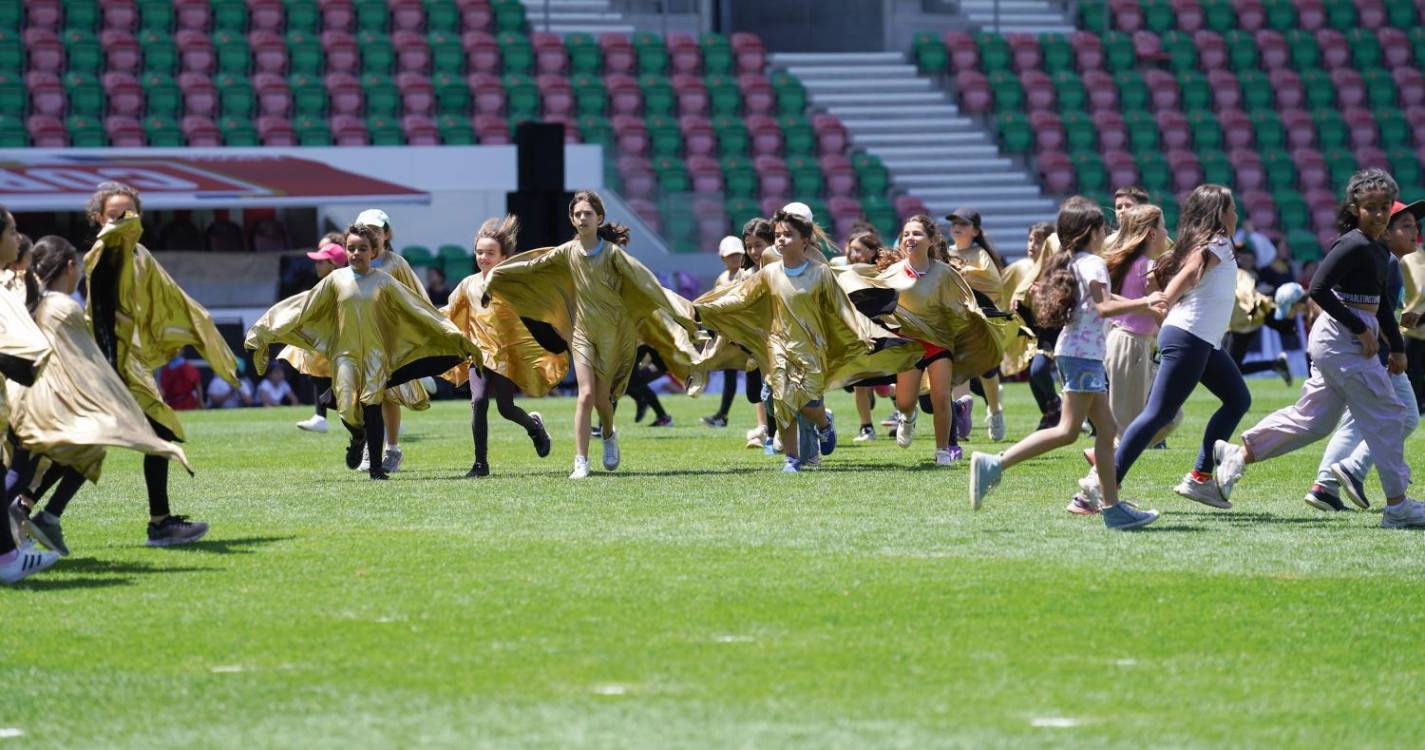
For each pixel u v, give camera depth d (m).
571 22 82.06
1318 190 78.56
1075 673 13.07
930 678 12.89
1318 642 14.20
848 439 36.38
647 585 16.83
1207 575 17.31
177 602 16.16
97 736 11.50
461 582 17.11
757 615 15.28
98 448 17.83
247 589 16.83
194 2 74.88
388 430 29.95
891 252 32.16
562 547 19.45
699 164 72.06
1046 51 82.94
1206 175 77.94
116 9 73.56
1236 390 21.27
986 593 16.30
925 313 29.06
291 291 51.94
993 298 34.50
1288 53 85.88
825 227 71.56
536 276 27.78
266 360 27.72
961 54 81.88
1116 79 81.62
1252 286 45.88
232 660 13.66
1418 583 16.84
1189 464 29.09
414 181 60.75
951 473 27.81
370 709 12.07
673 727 11.51
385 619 15.23
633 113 75.69
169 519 20.05
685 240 64.25
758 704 12.12
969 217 34.56
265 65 73.44
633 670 13.17
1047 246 31.06
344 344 27.53
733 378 41.84
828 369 28.41
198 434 40.97
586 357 27.52
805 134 75.81
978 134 78.69
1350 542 19.55
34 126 67.19
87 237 63.47
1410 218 20.91
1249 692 12.52
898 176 75.94
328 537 20.55
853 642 14.14
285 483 27.69
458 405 53.62
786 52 86.19
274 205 56.44
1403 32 88.00
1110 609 15.52
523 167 49.03
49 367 17.72
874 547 19.27
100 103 69.31
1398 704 12.20
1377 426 20.61
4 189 55.19
